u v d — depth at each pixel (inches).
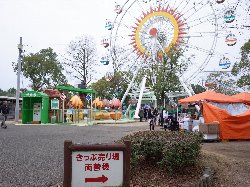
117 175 167.0
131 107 2151.8
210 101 685.3
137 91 1855.3
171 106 1357.0
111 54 1596.9
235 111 693.3
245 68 1462.8
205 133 633.6
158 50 1453.0
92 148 165.0
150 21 1508.4
